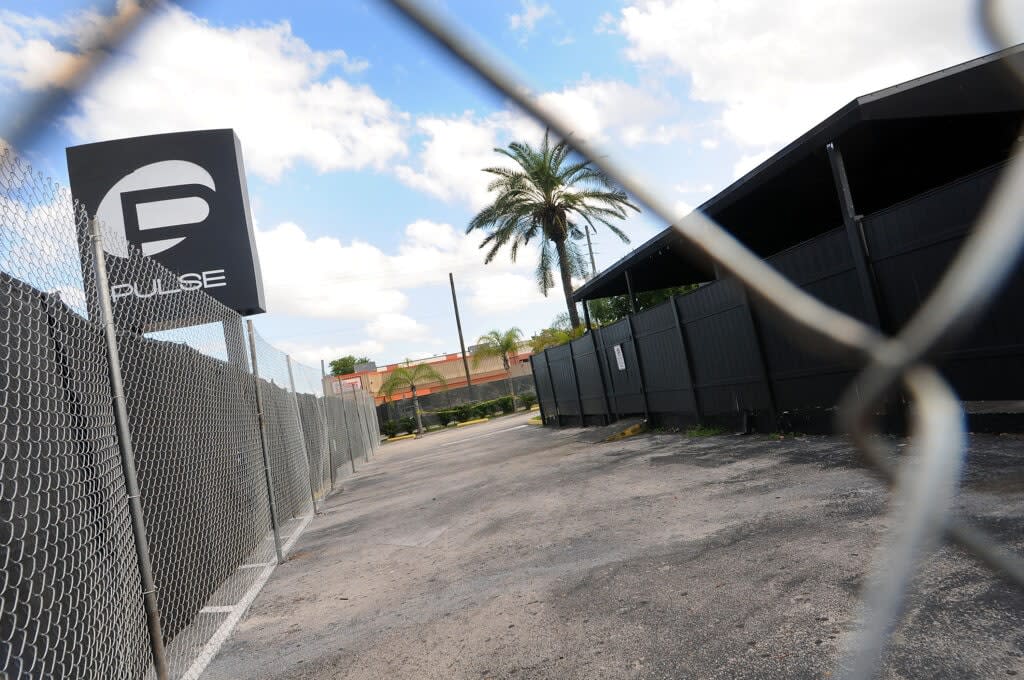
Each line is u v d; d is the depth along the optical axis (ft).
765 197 34.42
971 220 18.83
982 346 19.40
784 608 10.18
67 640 9.00
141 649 11.43
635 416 49.55
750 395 32.09
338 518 32.17
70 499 9.89
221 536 19.02
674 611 11.02
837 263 24.45
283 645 13.38
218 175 35.17
